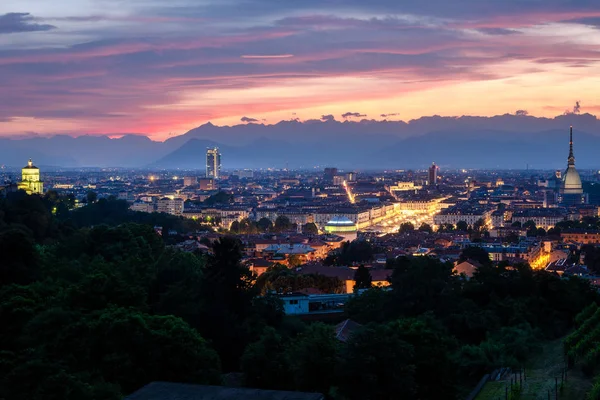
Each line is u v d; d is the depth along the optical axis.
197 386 196.75
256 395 189.25
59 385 199.62
